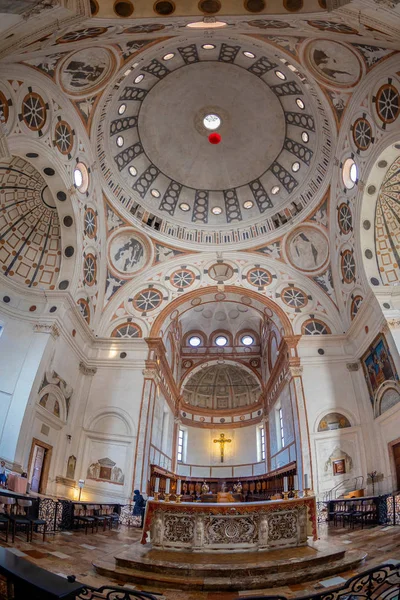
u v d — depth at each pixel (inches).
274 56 581.3
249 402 1178.0
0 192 614.9
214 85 735.1
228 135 800.3
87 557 304.3
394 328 586.9
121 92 645.3
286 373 784.3
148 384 721.6
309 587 237.8
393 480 592.1
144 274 826.2
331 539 403.5
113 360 743.1
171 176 832.9
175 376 1042.1
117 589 138.9
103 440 680.4
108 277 798.5
